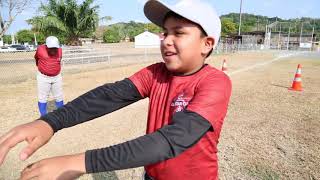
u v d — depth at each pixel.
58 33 24.61
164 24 1.27
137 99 1.47
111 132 5.21
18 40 75.62
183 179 1.29
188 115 1.01
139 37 52.75
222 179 3.58
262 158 4.18
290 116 6.41
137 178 3.62
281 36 68.50
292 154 4.33
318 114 6.61
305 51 47.28
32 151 1.00
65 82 11.04
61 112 1.23
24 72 14.70
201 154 1.24
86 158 0.82
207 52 1.26
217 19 1.25
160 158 0.88
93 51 19.38
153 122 1.38
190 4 1.19
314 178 3.61
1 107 7.07
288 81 11.75
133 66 17.41
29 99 8.07
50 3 24.22
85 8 24.55
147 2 1.25
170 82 1.34
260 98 8.27
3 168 3.85
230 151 4.41
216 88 1.16
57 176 0.78
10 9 16.50
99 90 1.38
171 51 1.23
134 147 0.86
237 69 16.09
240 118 6.17
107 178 3.61
